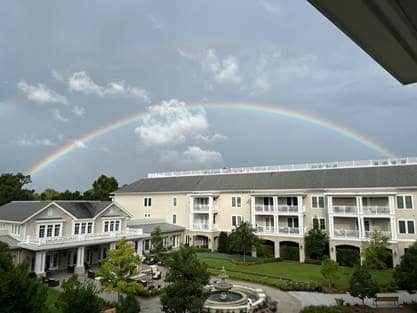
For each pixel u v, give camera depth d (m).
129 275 23.98
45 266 33.56
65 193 71.94
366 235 37.09
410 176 38.22
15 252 31.83
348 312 21.48
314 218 41.53
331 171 45.59
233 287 27.91
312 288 27.77
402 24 2.20
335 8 2.09
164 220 53.56
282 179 47.53
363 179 41.03
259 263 38.91
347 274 33.25
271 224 45.00
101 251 39.75
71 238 35.00
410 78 2.97
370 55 2.66
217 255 44.56
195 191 51.75
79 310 13.38
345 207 39.06
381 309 22.42
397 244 35.75
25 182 69.19
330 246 38.94
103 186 75.62
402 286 23.55
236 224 47.59
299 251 40.91
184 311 17.92
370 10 2.07
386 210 36.97
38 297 12.02
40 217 34.09
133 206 57.56
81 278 31.59
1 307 11.02
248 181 50.19
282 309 22.95
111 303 23.52
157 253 39.62
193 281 17.92
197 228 49.59
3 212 37.47
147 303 24.48
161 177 61.28
